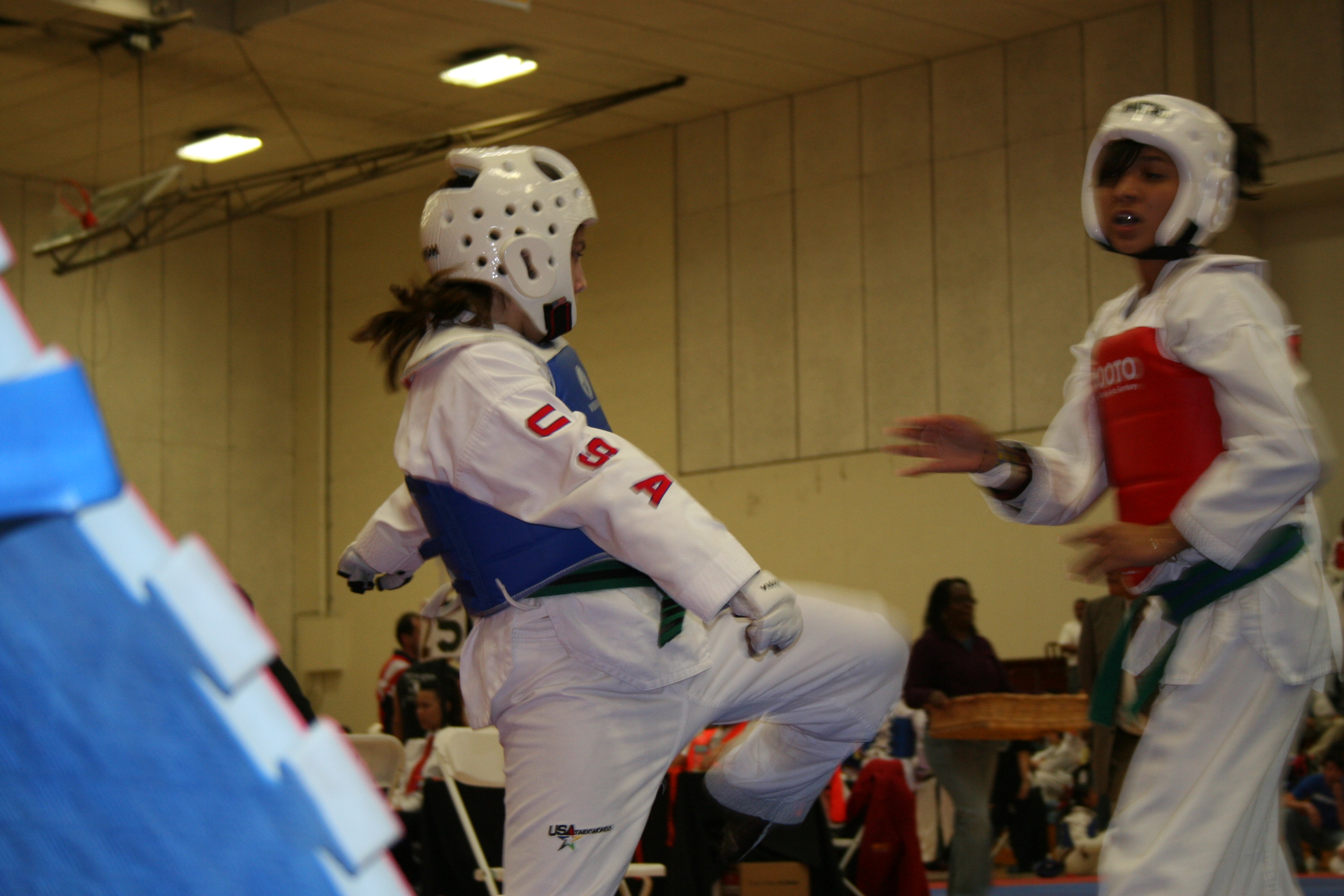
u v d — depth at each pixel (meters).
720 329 19.81
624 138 20.84
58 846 0.84
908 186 18.47
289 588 23.64
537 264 3.33
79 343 21.88
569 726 3.16
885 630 3.63
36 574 0.68
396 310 3.41
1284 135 15.84
